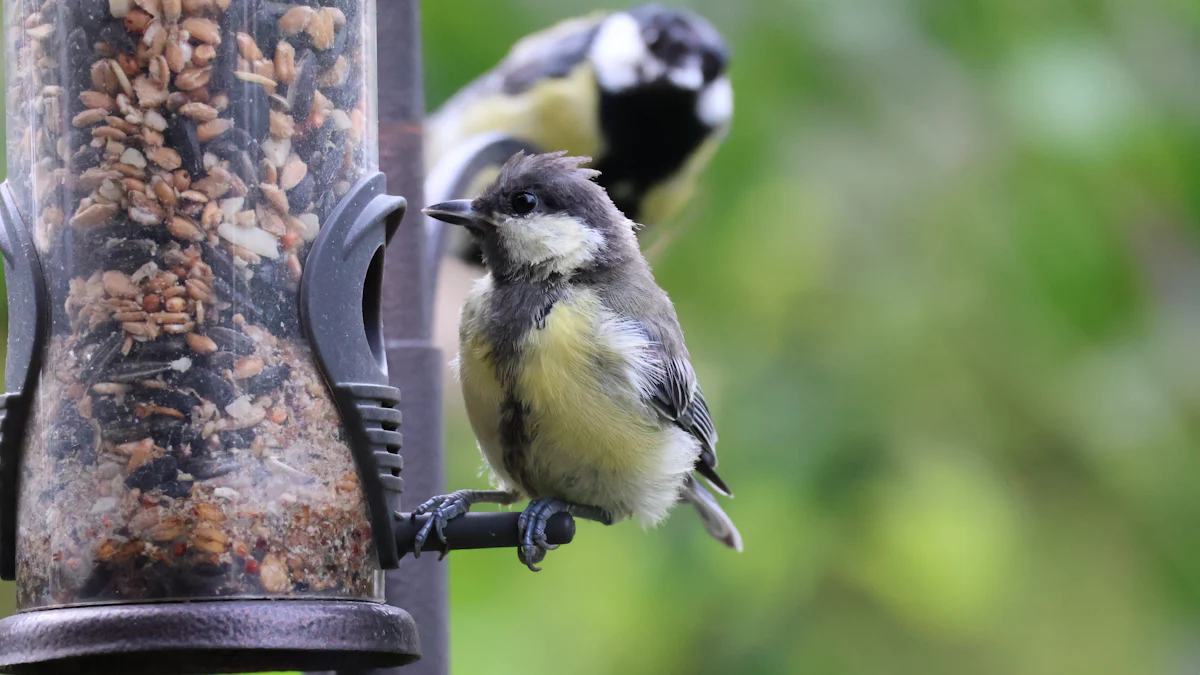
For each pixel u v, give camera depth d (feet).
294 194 22.71
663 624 35.86
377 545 22.58
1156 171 37.09
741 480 36.32
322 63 23.20
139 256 22.11
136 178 22.21
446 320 36.99
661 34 39.34
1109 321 37.01
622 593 36.06
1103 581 36.81
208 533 21.54
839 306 37.76
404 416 27.86
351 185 23.31
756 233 38.65
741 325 38.45
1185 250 37.88
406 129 28.40
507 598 36.06
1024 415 37.01
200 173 22.29
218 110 22.41
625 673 35.40
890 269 37.73
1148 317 37.60
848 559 35.99
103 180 22.25
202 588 21.43
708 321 38.81
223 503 21.66
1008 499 36.55
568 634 35.63
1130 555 37.01
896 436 36.29
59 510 21.86
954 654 36.17
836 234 38.19
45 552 21.93
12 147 23.30
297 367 22.29
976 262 37.45
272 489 21.89
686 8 40.22
